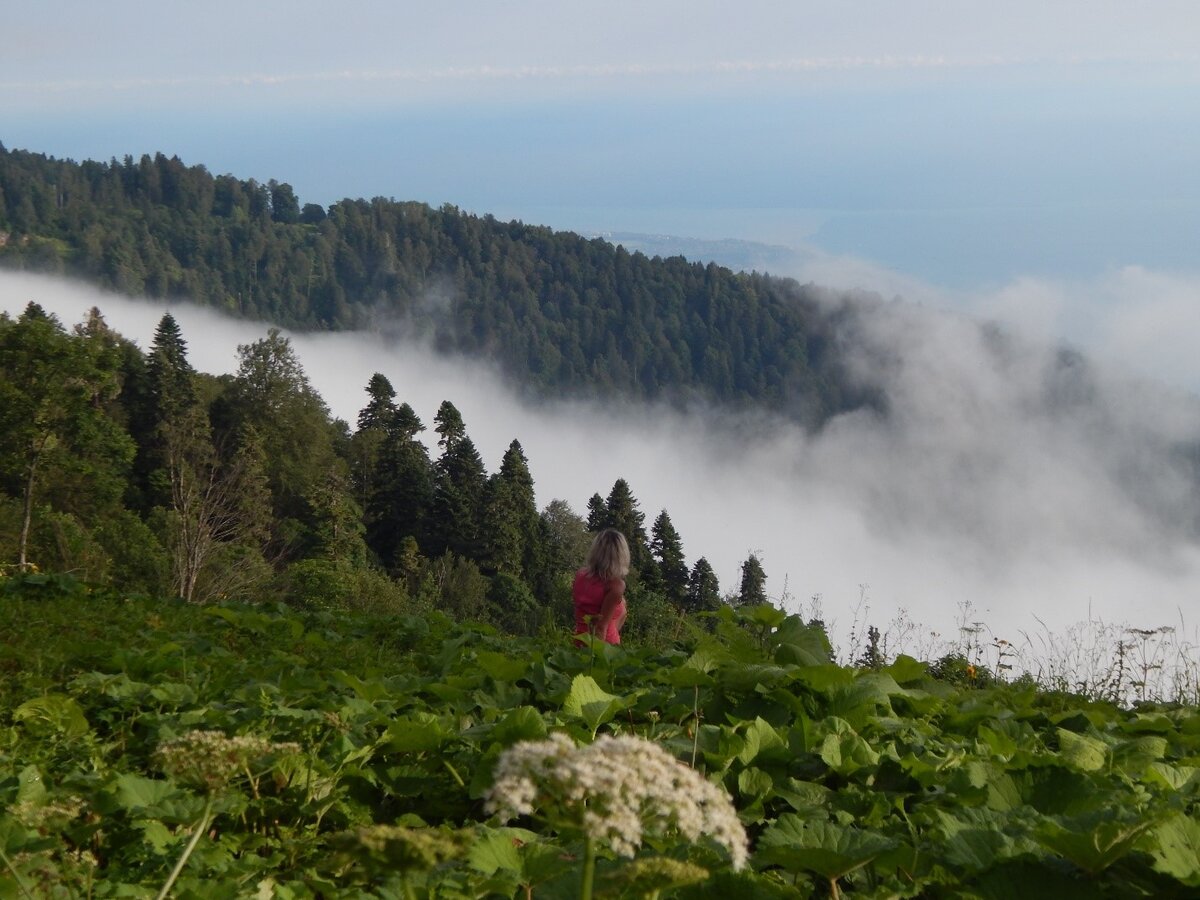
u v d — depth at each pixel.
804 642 5.50
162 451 78.06
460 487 94.31
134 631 7.24
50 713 4.45
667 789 2.23
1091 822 3.00
